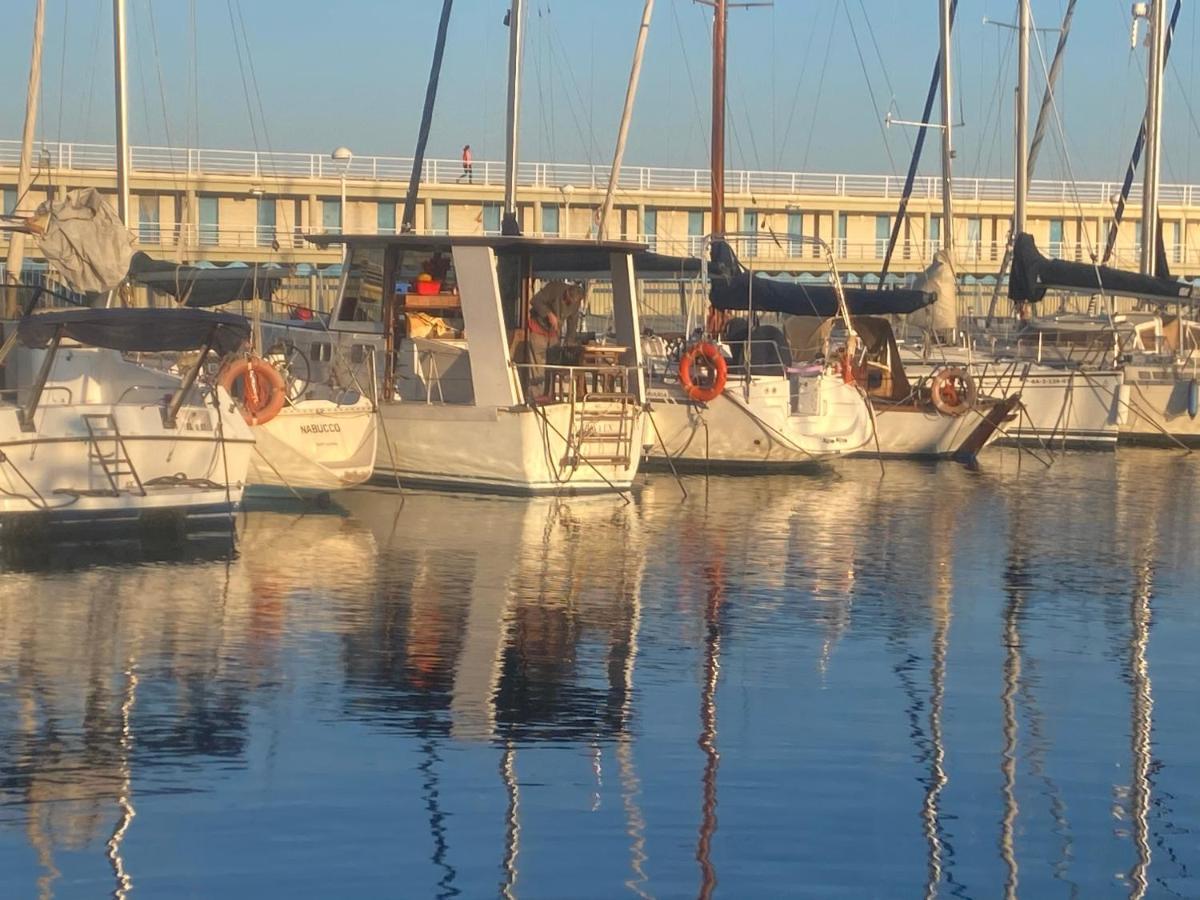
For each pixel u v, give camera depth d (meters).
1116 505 22.91
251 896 8.09
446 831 8.98
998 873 8.55
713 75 32.09
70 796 9.45
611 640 13.63
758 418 25.34
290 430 20.55
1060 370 30.77
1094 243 61.59
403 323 22.84
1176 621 14.77
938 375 28.47
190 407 17.64
